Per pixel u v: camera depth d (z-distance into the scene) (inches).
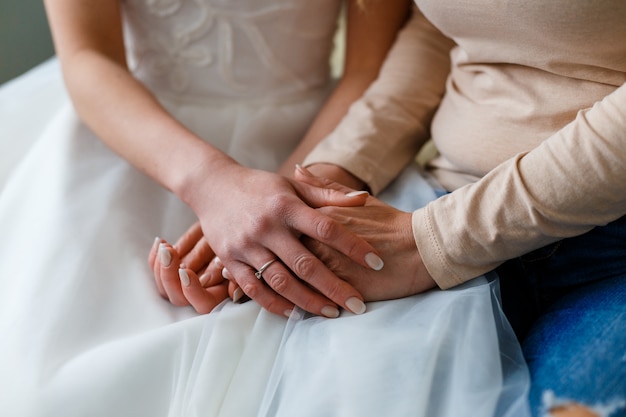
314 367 28.5
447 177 38.1
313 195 33.5
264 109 45.6
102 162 41.1
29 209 39.5
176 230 39.5
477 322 28.5
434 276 30.8
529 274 33.1
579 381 26.0
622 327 27.3
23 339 31.3
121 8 44.4
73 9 41.4
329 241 30.8
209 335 30.4
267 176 33.7
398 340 28.3
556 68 31.7
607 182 27.8
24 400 29.4
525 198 28.9
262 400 29.0
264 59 44.3
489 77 34.4
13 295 34.0
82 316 32.5
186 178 34.8
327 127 43.4
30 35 67.4
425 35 43.1
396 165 39.7
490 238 29.7
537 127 32.4
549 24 29.8
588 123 28.3
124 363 30.0
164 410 29.9
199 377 29.4
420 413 26.0
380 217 32.4
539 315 33.6
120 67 41.1
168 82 45.1
